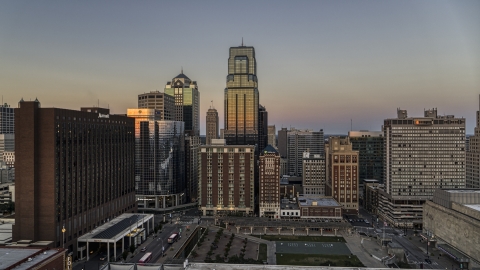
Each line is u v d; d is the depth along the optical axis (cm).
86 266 18912
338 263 19962
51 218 18750
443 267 19675
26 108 18812
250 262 19588
